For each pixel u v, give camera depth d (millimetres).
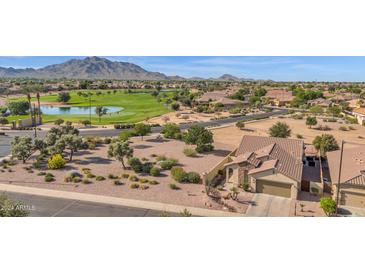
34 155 47594
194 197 32094
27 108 97438
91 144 52844
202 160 46156
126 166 42344
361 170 31844
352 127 75000
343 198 31047
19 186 34750
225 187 35375
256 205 30672
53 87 190375
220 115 97125
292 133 67688
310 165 43031
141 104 126562
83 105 125375
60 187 34562
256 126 76000
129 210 28938
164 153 49781
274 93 153000
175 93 147125
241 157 37531
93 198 31672
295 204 31109
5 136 63531
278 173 32750
